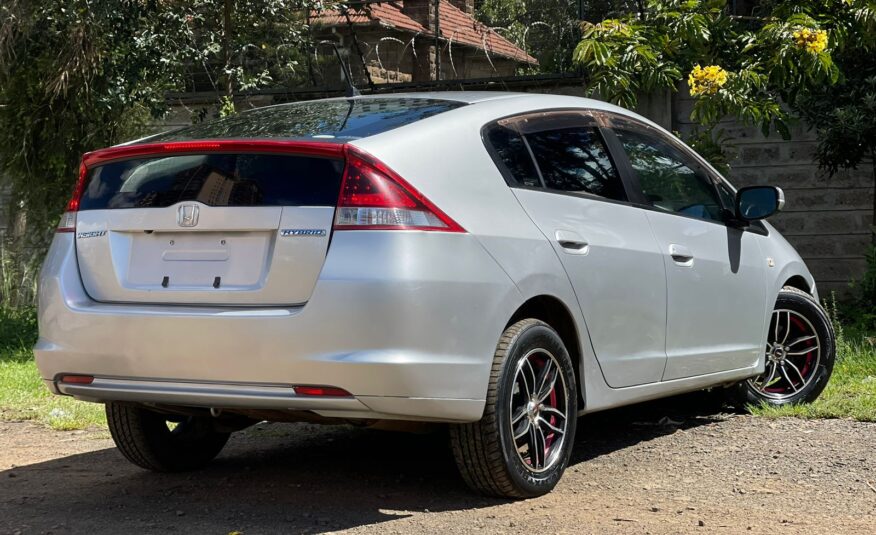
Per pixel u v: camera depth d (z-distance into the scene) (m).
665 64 9.39
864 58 9.81
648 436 5.66
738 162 11.13
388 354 3.72
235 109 11.16
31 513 4.28
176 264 4.09
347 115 4.45
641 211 5.07
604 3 11.41
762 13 10.69
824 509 4.16
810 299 6.30
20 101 10.77
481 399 4.01
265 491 4.59
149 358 4.01
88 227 4.29
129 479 4.89
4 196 12.21
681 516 4.06
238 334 3.84
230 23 10.37
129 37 9.99
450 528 3.92
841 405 6.11
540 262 4.29
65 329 4.20
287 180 3.95
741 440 5.48
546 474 4.37
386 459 5.24
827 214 10.95
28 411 6.68
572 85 11.20
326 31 14.73
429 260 3.84
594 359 4.64
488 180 4.25
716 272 5.53
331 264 3.78
